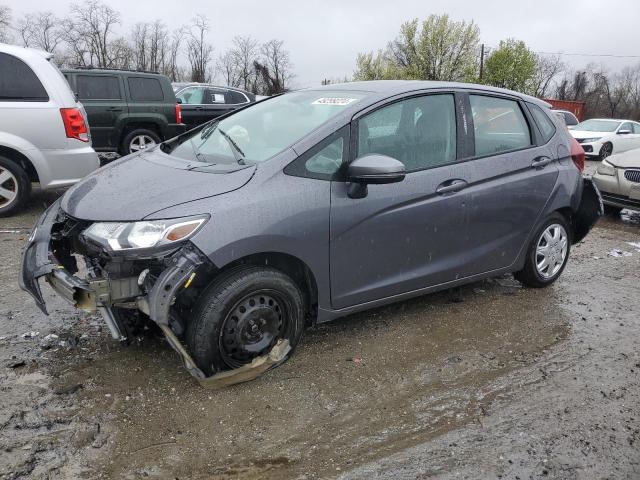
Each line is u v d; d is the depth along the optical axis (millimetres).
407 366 3414
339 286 3363
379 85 3803
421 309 4258
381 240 3445
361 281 3455
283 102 3977
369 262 3447
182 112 12445
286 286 3115
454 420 2900
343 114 3375
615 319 4281
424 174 3615
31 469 2395
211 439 2654
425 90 3779
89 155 6387
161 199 2857
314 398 3027
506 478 2484
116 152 10359
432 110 3777
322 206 3152
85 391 2961
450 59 37500
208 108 12789
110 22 46938
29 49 6203
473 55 37500
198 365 2947
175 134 10898
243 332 3039
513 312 4297
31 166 6348
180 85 12859
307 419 2848
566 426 2881
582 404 3090
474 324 4051
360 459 2574
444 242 3799
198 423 2760
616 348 3791
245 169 3076
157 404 2889
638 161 7469
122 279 2844
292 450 2615
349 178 3199
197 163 3355
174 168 3299
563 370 3457
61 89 6230
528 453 2658
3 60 5938
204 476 2424
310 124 3426
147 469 2443
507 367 3465
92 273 3029
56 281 2949
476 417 2932
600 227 7523
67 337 3523
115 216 2830
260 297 3068
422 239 3656
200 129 4184
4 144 5930
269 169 3080
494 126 4141
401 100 3633
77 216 2961
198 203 2838
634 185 7387
